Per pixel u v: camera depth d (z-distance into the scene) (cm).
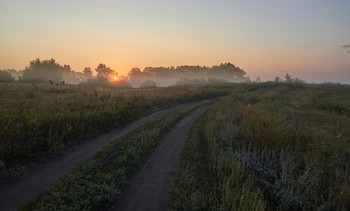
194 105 2433
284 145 876
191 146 966
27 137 810
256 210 459
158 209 510
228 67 17700
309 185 577
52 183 584
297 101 2584
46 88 2817
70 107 1363
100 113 1316
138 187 612
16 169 643
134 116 1639
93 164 716
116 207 512
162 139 1091
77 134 1003
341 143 920
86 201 498
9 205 485
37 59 6538
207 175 692
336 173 621
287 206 527
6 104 1308
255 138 946
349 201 506
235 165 711
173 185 621
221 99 3198
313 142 933
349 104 2358
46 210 461
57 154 795
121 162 740
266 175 681
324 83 6706
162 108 2158
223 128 1195
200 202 521
